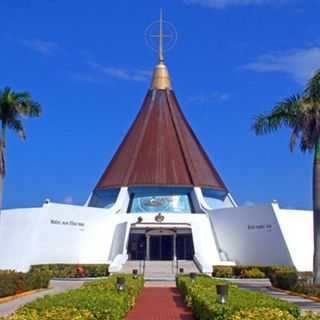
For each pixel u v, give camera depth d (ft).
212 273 179.93
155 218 203.21
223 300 57.00
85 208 197.36
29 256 178.81
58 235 187.52
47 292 123.54
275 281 134.51
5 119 137.90
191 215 204.85
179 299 105.70
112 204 219.82
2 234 185.98
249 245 191.52
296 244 180.24
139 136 233.76
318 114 114.32
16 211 186.29
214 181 229.04
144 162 224.12
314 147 116.16
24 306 45.34
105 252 201.05
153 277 173.68
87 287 77.82
